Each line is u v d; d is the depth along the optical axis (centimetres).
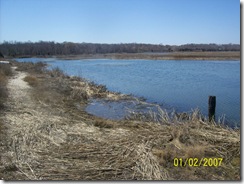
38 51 10956
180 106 1606
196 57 7500
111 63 5984
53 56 10288
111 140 891
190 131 930
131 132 973
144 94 2017
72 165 721
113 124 1096
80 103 1630
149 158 732
